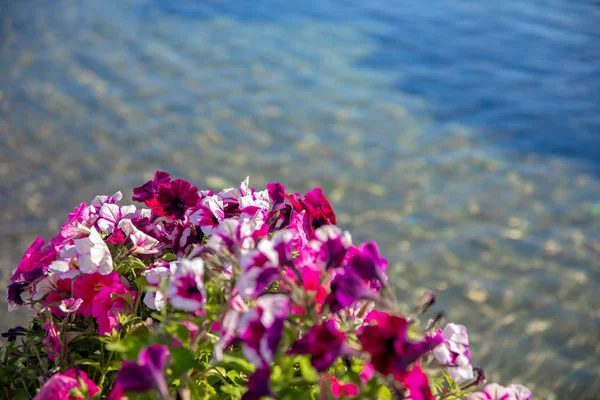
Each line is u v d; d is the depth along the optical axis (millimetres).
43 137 7676
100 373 1448
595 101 9539
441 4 14273
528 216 6707
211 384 1434
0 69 9781
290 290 1293
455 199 6965
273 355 1121
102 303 1433
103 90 9180
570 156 7977
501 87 10008
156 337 1289
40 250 1645
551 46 11930
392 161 7699
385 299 1251
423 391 1186
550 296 5523
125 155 7391
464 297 5469
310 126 8445
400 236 6297
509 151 8055
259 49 11164
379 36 12125
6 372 1504
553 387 4570
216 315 1288
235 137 8023
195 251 1342
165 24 12141
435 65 10836
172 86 9445
